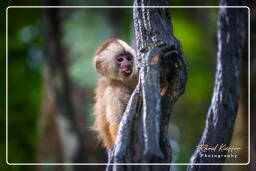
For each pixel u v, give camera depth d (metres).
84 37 12.85
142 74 4.85
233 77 7.20
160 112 4.84
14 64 17.56
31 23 17.84
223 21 7.56
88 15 13.03
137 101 4.82
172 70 5.20
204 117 18.73
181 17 18.69
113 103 9.47
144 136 4.49
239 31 7.48
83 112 12.46
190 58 18.78
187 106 18.98
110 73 10.15
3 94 17.20
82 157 12.20
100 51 10.60
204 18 18.30
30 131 16.88
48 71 13.11
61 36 12.94
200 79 18.75
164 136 4.96
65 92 12.57
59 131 12.77
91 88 12.53
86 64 12.69
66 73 12.67
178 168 17.94
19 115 17.02
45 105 13.97
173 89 5.18
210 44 18.44
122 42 10.52
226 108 7.04
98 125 9.99
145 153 4.32
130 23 11.88
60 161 13.68
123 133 4.66
